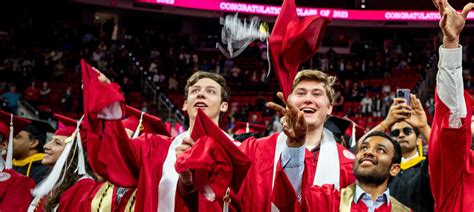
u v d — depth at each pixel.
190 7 26.25
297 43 2.91
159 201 3.49
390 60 24.73
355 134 5.59
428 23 27.19
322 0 28.00
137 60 22.25
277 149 3.59
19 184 4.67
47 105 17.22
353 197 3.42
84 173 3.80
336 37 27.50
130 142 3.38
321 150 3.76
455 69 3.22
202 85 3.78
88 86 3.09
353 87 20.91
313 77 3.81
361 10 27.38
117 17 26.14
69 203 4.01
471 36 26.55
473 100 3.30
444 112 3.23
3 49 20.09
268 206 3.41
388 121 3.92
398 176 4.01
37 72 19.14
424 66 23.61
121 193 3.84
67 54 20.98
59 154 4.50
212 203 3.25
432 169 3.29
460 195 3.32
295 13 3.01
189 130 3.75
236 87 21.28
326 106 3.81
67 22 24.36
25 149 5.36
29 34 21.88
